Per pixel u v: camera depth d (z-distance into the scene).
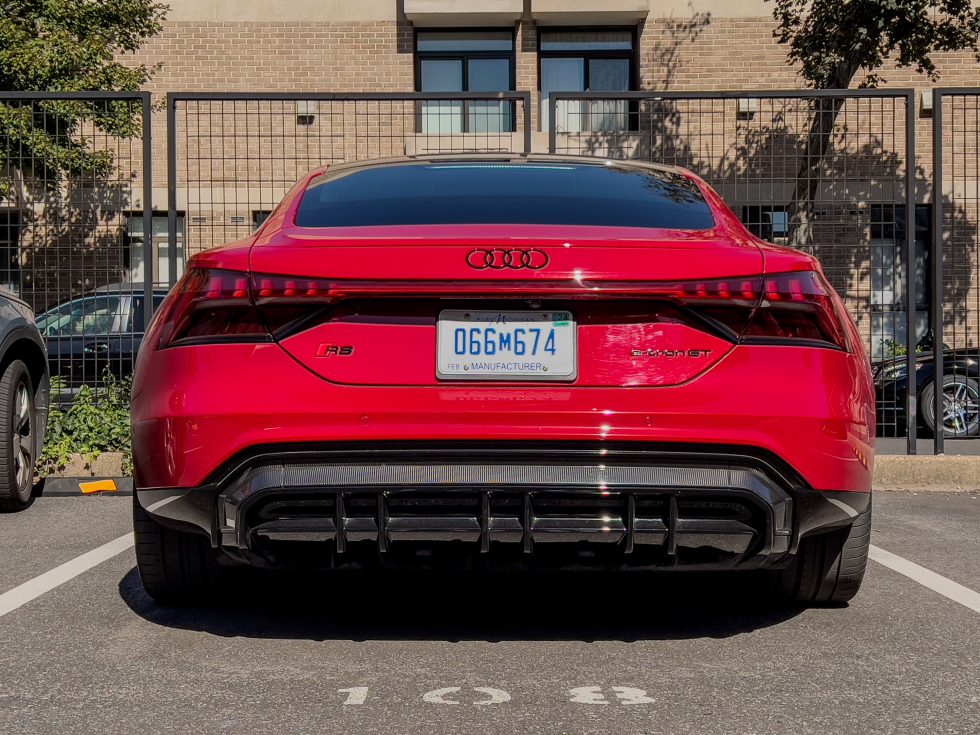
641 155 10.26
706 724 2.50
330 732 2.44
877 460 6.76
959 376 9.22
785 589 3.57
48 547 4.73
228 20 17.41
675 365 2.88
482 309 2.89
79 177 7.30
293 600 3.72
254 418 2.88
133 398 3.16
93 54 14.49
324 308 2.89
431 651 3.10
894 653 3.11
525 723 2.50
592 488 2.83
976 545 4.86
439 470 2.85
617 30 17.73
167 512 3.04
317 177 3.78
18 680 2.83
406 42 17.53
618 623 3.43
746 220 7.46
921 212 14.19
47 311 7.19
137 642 3.19
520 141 16.75
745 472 2.89
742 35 17.48
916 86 16.95
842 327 3.08
